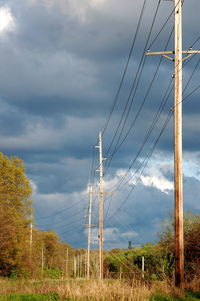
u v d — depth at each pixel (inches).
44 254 4200.3
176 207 819.4
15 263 2458.2
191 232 1237.1
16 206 2593.5
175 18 852.0
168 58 845.2
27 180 2637.8
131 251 2177.7
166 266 1237.1
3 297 808.3
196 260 1149.1
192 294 800.9
